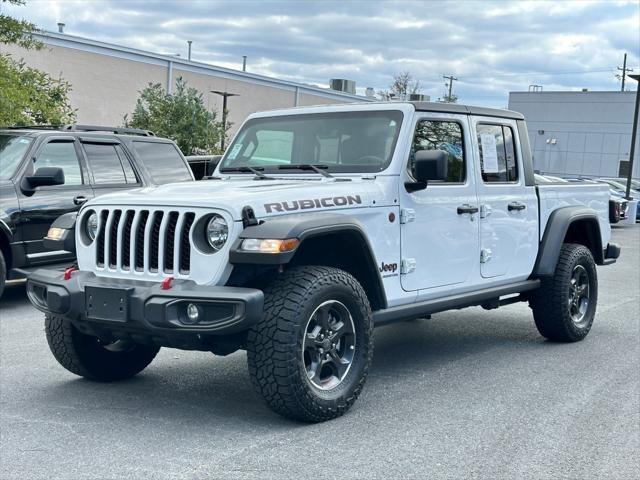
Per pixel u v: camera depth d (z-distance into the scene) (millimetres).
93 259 4863
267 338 4406
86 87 27266
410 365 6336
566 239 7746
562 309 6977
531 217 6785
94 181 9039
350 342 4867
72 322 4883
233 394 5352
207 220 4473
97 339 5465
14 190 8305
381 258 5266
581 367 6312
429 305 5672
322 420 4715
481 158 6266
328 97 39281
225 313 4270
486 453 4285
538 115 47062
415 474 3949
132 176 9445
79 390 5422
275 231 4344
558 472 4027
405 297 5492
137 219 4676
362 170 5520
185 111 21234
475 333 7719
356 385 4855
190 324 4289
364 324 4871
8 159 8578
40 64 25328
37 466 3992
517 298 6996
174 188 5090
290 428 4629
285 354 4395
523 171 6738
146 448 4266
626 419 4934
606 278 12328
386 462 4109
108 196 4945
